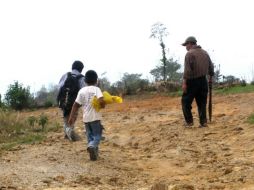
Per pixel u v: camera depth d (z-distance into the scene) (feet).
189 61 44.32
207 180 28.14
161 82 90.02
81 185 26.61
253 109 51.42
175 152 36.06
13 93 86.63
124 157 35.50
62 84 41.01
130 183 27.99
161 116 55.57
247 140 36.86
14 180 26.61
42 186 25.84
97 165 31.94
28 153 34.99
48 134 47.01
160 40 105.40
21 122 51.67
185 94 45.19
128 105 73.20
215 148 35.99
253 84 79.05
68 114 41.16
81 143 39.88
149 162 33.86
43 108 85.61
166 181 28.30
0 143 42.86
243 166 29.99
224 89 75.72
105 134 45.88
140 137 43.32
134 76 112.68
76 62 41.73
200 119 44.65
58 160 32.50
